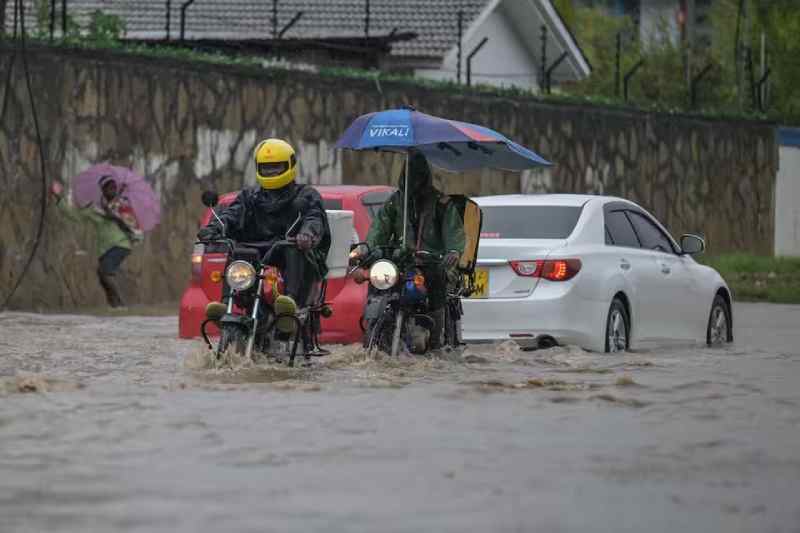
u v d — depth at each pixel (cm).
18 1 5562
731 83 11925
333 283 3528
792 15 12600
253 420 2138
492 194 7488
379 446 1928
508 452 1897
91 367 2909
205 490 1627
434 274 3020
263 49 8894
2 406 2245
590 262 3478
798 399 2477
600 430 2094
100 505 1546
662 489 1673
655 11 17875
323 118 6544
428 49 9256
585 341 3438
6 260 5353
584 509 1560
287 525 1462
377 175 6800
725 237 9038
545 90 8325
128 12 9131
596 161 8119
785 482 1722
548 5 10312
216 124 6091
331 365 2900
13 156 5378
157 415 2172
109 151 5700
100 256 5453
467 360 3111
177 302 5919
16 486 1639
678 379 2802
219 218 2864
